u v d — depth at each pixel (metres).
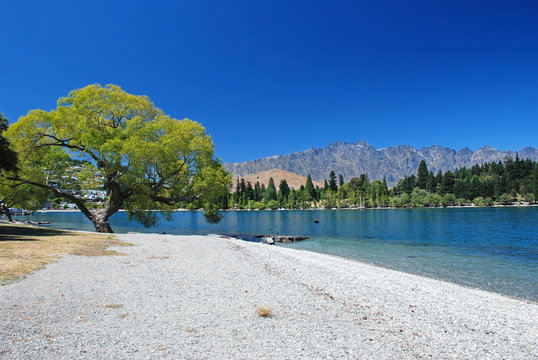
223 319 8.79
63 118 31.98
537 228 52.47
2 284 10.15
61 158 36.28
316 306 10.88
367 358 7.04
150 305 9.52
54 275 12.01
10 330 6.90
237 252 24.00
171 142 34.56
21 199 43.69
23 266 12.75
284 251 28.22
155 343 6.89
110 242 23.34
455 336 9.05
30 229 28.30
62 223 77.38
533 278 19.12
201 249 24.00
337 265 21.19
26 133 31.16
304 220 92.94
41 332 6.98
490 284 17.62
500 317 11.23
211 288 12.18
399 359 7.16
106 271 13.61
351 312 10.55
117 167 32.44
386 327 9.34
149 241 26.80
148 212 41.12
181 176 38.03
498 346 8.52
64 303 9.00
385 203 171.38
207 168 37.72
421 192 165.75
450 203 160.62
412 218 86.75
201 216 146.38
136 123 34.03
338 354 7.09
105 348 6.45
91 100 33.12
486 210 121.38
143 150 31.55
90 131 32.34
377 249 32.69
